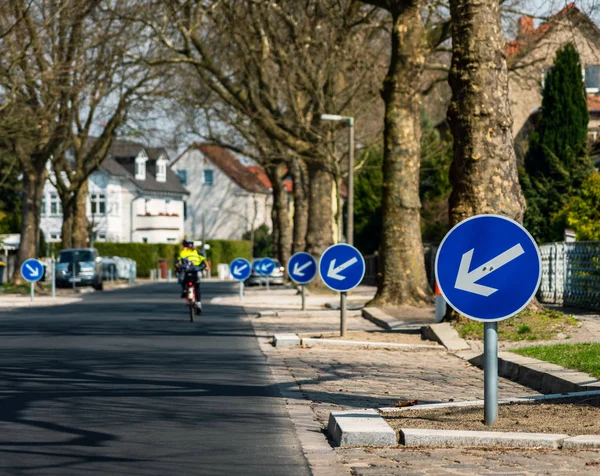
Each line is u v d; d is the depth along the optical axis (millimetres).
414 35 30391
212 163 131750
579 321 19812
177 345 20625
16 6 39750
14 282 55938
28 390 13289
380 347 19703
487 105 20578
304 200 64312
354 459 8648
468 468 8070
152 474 8164
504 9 40469
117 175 117375
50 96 46938
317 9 45969
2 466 8422
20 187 90375
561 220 36375
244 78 46531
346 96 51625
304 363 17078
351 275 21328
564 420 9891
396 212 30266
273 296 48594
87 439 9719
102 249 106812
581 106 50156
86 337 22734
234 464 8570
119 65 47500
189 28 43562
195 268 29391
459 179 20859
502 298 9062
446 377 14992
